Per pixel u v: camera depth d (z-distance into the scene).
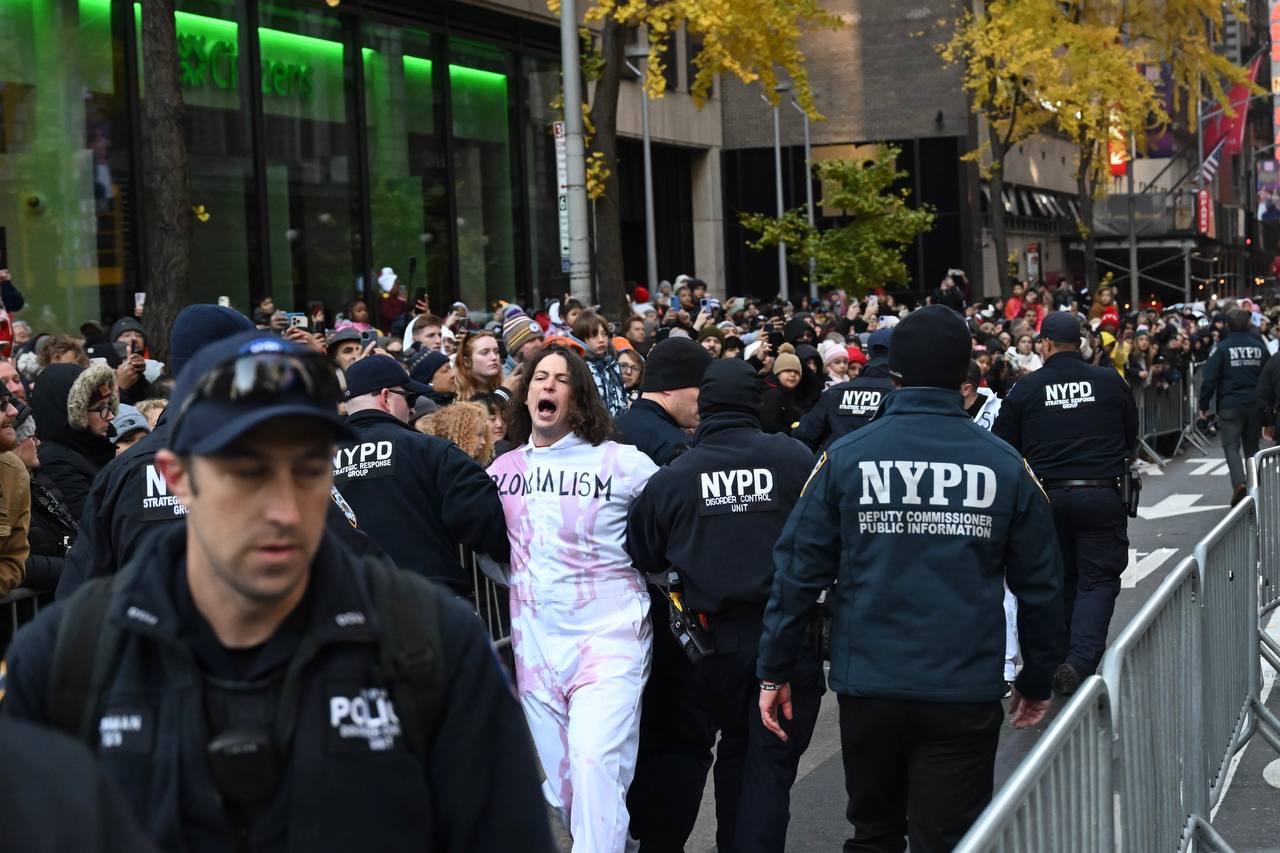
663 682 5.49
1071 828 3.69
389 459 5.33
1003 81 34.25
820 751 7.42
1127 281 58.69
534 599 5.18
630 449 5.26
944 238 45.59
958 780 4.50
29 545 5.96
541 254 28.27
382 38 23.66
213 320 4.57
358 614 2.12
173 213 12.17
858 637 4.55
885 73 45.41
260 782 2.05
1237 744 6.52
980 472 4.50
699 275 43.34
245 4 20.44
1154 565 12.57
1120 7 35.78
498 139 27.02
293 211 21.42
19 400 6.15
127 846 1.46
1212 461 20.81
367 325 16.36
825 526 4.62
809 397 11.99
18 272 16.83
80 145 17.62
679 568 5.13
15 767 1.42
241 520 2.01
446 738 2.17
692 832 6.31
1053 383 8.28
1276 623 9.57
